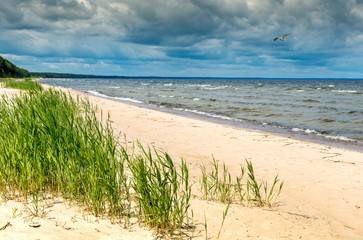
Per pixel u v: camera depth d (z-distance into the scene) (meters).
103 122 9.70
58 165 3.03
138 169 2.85
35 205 2.82
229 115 15.39
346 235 2.98
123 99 25.62
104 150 3.21
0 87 23.14
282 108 18.73
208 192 3.95
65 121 4.14
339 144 8.47
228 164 5.66
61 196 3.12
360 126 11.86
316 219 3.36
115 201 2.87
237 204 3.62
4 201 2.86
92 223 2.63
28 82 23.67
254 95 32.62
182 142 7.52
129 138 7.47
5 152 3.12
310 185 4.55
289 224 3.14
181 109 18.19
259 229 2.95
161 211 2.66
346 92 39.31
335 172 5.22
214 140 7.87
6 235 2.21
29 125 3.48
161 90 45.03
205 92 39.38
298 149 7.01
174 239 2.53
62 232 2.38
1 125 3.76
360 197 4.09
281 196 4.09
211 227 2.87
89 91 38.25
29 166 3.05
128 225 2.68
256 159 6.06
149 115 12.66
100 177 2.84
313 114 15.77
